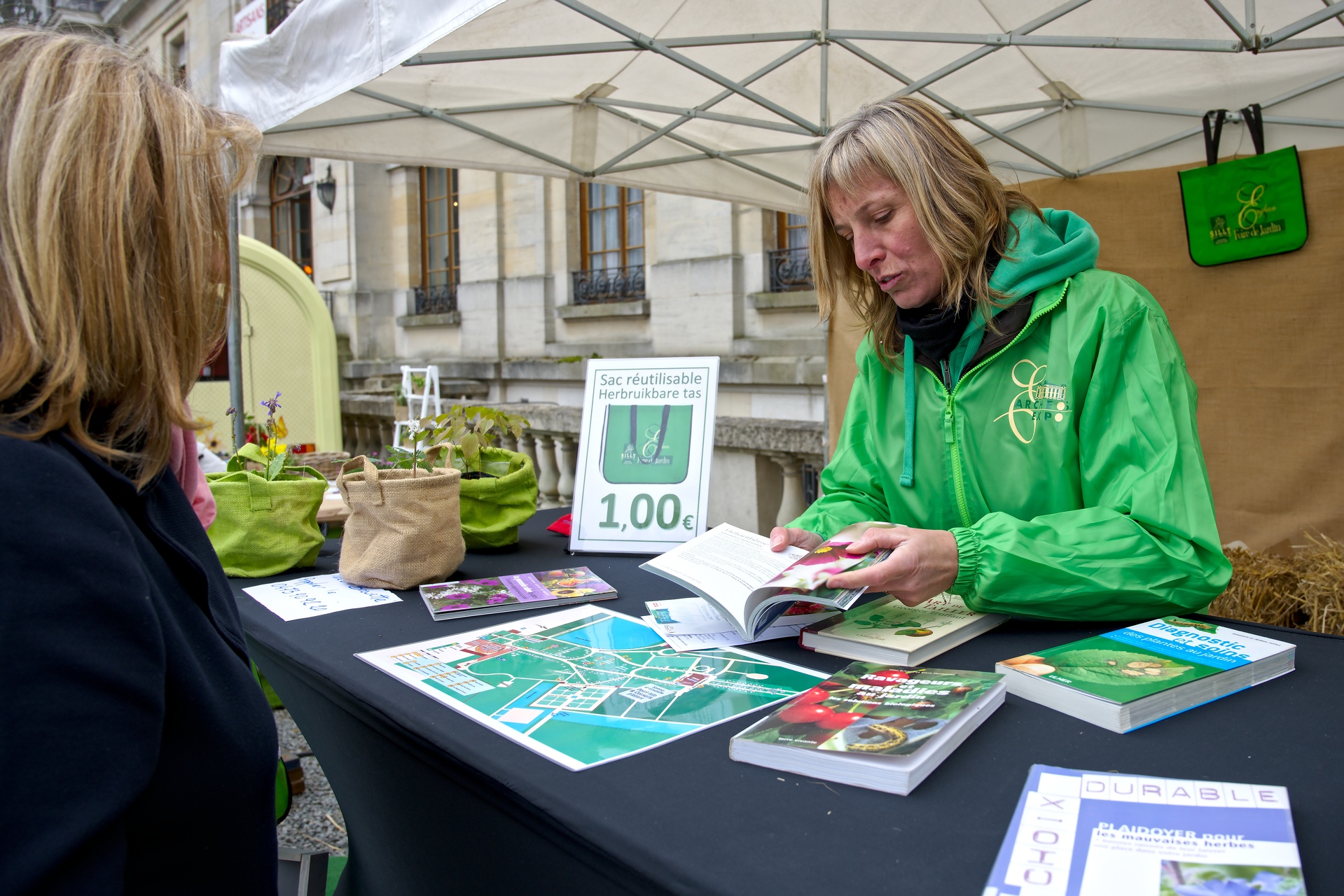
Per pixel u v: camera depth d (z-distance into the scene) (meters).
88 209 0.67
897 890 0.67
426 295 13.25
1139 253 3.48
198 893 0.78
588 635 1.36
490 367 11.34
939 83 3.20
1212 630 1.21
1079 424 1.48
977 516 1.61
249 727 0.80
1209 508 1.32
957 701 0.97
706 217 8.82
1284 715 0.99
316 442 6.89
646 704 1.06
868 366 1.81
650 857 0.72
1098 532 1.29
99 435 0.74
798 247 8.34
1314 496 3.20
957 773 0.86
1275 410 3.26
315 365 6.84
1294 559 2.70
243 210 15.69
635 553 2.04
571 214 10.74
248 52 2.80
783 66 3.07
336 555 2.05
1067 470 1.49
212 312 0.81
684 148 3.77
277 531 1.83
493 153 3.45
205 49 15.93
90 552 0.63
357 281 13.51
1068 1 2.51
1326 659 1.17
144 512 0.78
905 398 1.69
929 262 1.53
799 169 3.89
